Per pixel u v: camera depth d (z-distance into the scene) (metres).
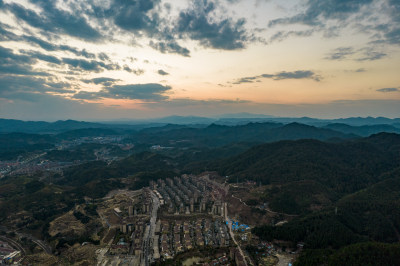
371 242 182.62
